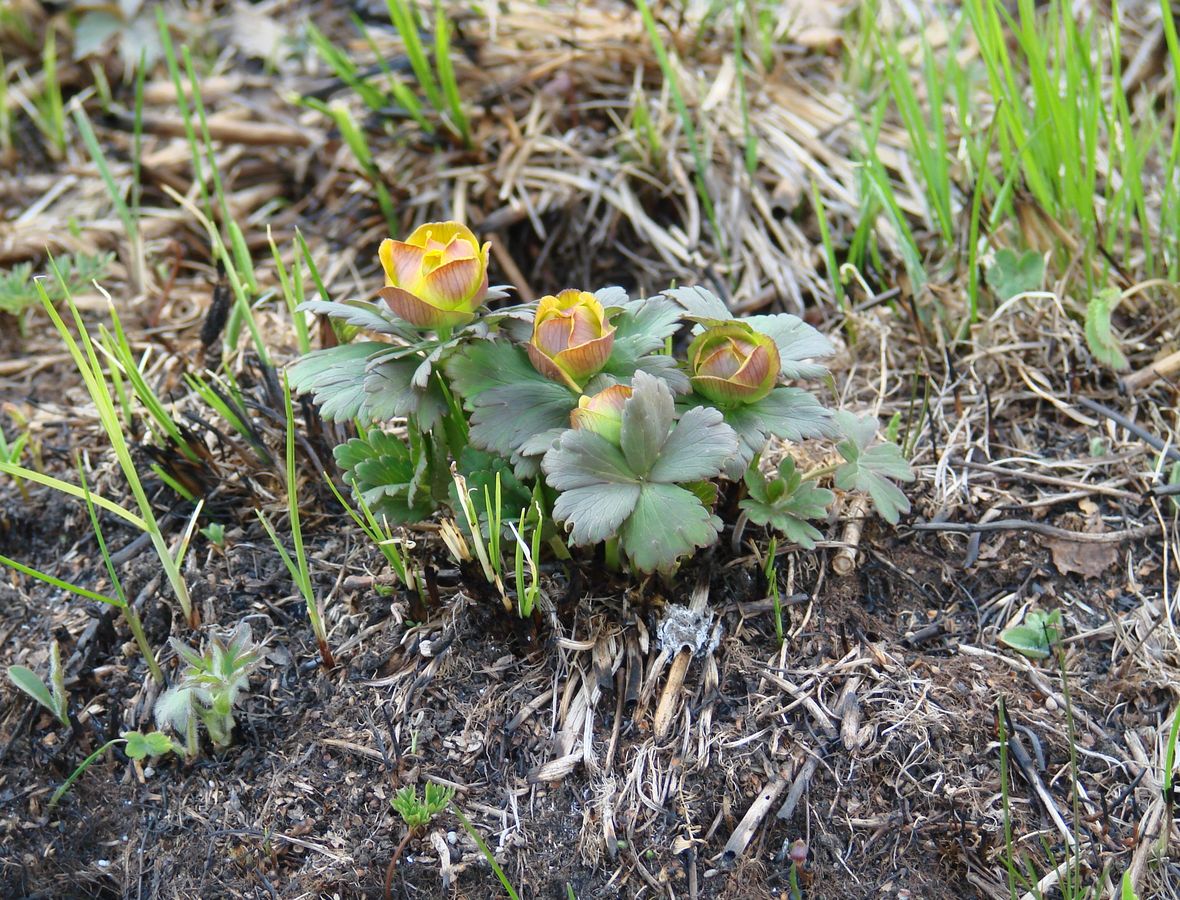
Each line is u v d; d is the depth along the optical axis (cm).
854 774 47
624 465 45
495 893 46
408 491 49
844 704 48
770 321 49
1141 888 45
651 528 44
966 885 46
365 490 49
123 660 51
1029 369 57
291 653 50
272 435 56
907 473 49
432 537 51
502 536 48
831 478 53
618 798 47
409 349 46
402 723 48
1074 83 58
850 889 46
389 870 45
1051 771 47
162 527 54
